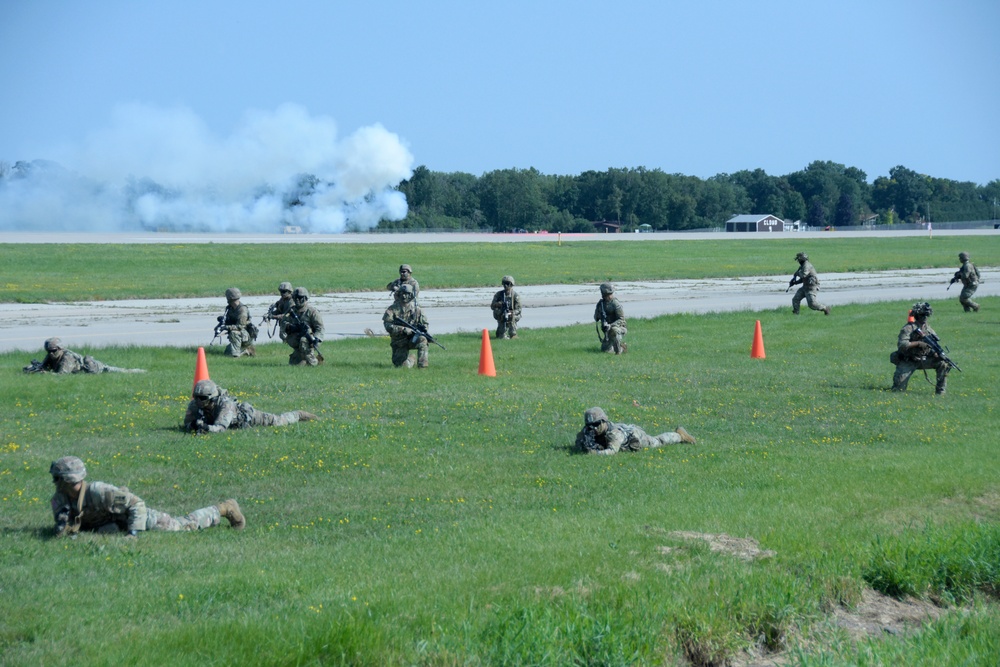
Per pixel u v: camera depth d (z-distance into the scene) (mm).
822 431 36312
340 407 37750
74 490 20641
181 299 93938
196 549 19844
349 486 26375
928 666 15812
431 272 128125
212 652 13766
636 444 31609
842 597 18891
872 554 20547
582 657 14758
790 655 16297
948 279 131000
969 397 44562
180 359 51094
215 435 32094
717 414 39406
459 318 78062
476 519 22984
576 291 107625
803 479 28016
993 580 20141
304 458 29188
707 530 22156
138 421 34281
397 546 20234
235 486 26203
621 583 17547
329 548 20219
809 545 20859
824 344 63312
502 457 30203
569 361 53375
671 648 15711
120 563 18531
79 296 92312
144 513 21141
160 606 15812
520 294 103000
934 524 23281
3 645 14047
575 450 31453
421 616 15383
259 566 18531
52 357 45094
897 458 31500
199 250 143250
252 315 79000
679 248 193000
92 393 39406
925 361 45375
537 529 21812
